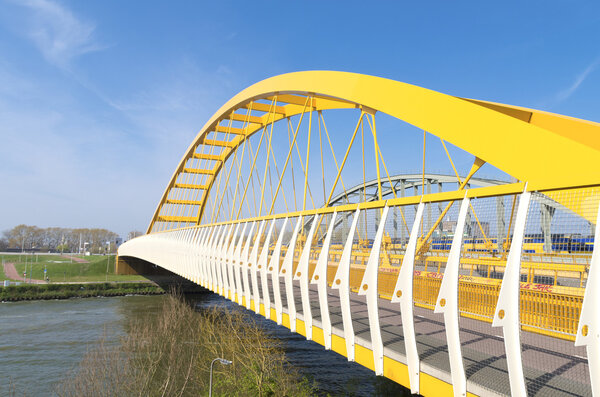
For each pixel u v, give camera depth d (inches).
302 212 449.7
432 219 333.4
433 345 307.3
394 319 410.6
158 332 1259.8
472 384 230.2
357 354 336.5
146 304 2206.0
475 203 253.9
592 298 182.2
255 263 547.8
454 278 237.3
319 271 382.6
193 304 2114.9
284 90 864.3
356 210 346.6
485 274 420.5
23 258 4859.7
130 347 1141.1
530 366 256.1
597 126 383.6
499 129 314.3
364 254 546.9
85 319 1775.3
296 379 871.7
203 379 844.0
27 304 2244.1
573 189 186.5
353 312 450.3
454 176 1460.4
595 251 182.2
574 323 305.7
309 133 791.1
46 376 1024.2
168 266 1243.2
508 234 245.3
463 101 358.3
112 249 7445.9
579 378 233.8
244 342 1035.9
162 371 920.3
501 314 208.8
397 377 290.2
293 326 439.8
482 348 299.4
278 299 476.1
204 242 837.8
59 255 5615.2
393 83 478.6
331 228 381.4
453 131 361.7
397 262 473.7
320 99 968.3
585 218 193.9
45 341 1387.8
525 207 207.6
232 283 636.7
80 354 1219.2
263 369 749.3
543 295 333.7
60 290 2508.6
